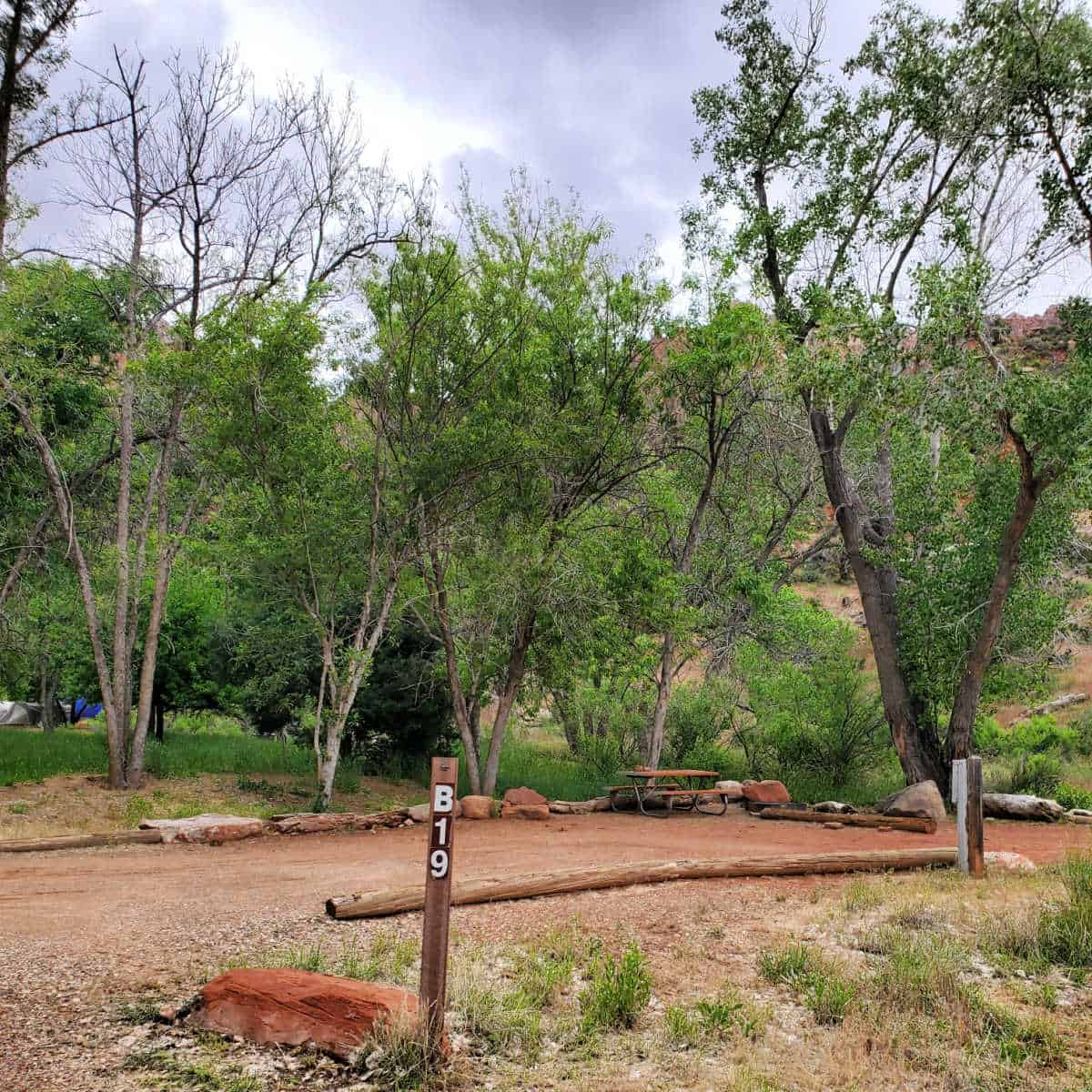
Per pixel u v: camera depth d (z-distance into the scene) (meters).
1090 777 22.17
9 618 20.83
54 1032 4.40
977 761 9.43
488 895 7.48
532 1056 4.42
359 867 9.32
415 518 15.91
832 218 20.42
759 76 20.92
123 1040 4.34
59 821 13.05
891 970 5.55
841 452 21.19
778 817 15.60
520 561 16.08
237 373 14.33
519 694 18.67
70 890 7.87
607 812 16.34
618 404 18.05
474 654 17.56
